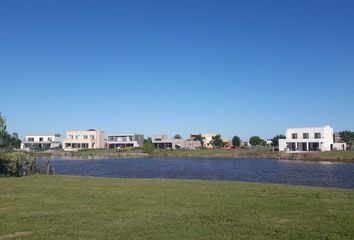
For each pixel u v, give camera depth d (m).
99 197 19.62
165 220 14.14
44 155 135.62
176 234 12.16
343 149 134.75
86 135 189.62
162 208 16.50
